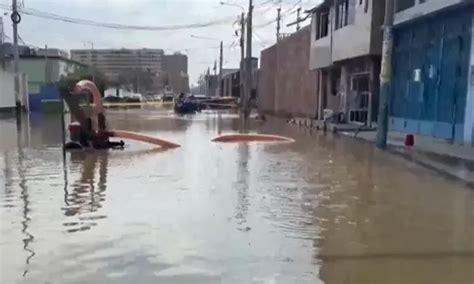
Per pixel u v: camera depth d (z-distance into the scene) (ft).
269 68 174.60
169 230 23.84
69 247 21.29
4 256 20.18
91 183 36.11
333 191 33.50
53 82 186.09
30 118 117.08
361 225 25.00
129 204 29.35
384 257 20.22
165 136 75.36
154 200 30.42
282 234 23.32
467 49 58.29
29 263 19.39
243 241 22.20
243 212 27.45
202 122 114.42
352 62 96.07
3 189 33.76
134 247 21.29
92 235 23.02
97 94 57.88
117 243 21.83
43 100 146.00
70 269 18.75
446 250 21.15
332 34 99.50
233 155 52.80
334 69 109.91
